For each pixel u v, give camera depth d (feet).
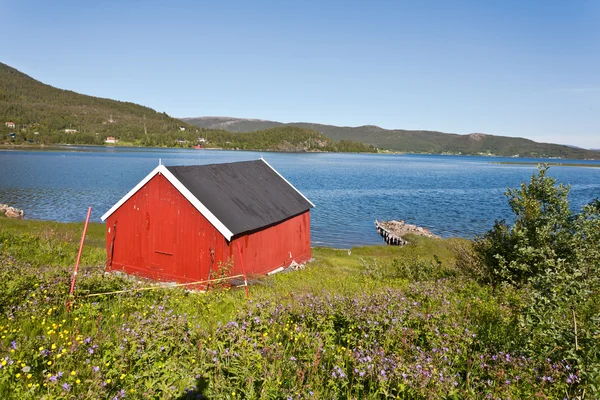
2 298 32.37
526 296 35.24
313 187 353.10
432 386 19.86
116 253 70.79
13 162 476.13
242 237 67.72
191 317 32.83
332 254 118.21
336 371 21.07
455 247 68.80
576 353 22.63
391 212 236.43
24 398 18.30
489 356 24.08
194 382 19.58
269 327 27.14
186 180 67.36
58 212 184.14
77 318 28.76
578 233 39.65
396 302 33.37
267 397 18.65
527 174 640.99
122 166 479.82
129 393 18.99
